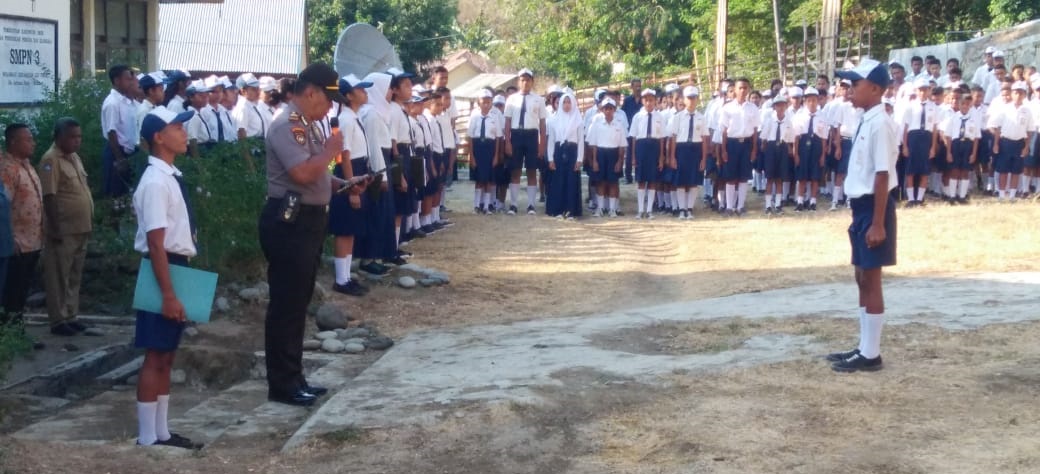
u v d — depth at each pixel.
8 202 8.05
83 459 5.55
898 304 9.20
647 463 5.42
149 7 17.64
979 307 8.84
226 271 10.20
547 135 18.69
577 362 7.57
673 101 18.52
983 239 13.75
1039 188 18.88
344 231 10.56
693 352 7.94
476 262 13.34
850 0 33.16
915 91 18.05
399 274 11.78
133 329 9.64
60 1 12.88
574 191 18.17
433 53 43.06
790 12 36.47
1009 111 18.36
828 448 5.51
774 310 9.37
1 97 11.68
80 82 11.96
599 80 43.34
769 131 18.28
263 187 10.12
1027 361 7.02
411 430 6.03
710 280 12.04
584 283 12.12
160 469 5.45
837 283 10.95
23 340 7.48
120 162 10.69
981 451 5.36
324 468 5.51
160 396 6.26
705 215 18.64
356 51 18.30
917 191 18.20
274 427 6.55
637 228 17.00
